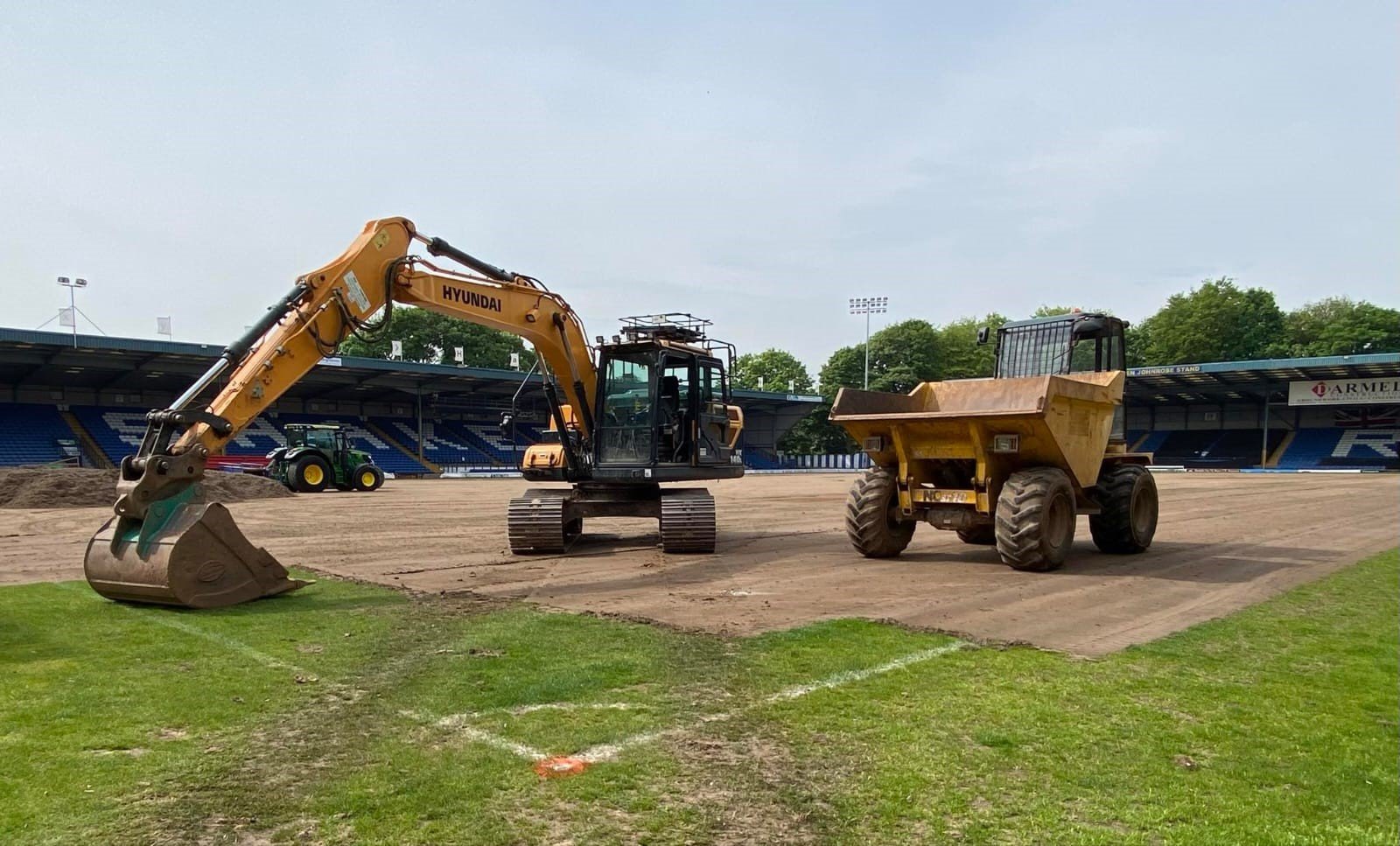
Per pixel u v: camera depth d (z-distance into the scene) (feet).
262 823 10.54
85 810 10.84
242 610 23.44
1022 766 12.43
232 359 25.04
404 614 22.97
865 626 21.45
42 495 66.03
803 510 66.03
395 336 227.81
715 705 15.14
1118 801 11.27
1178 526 49.57
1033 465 32.14
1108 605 24.66
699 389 38.22
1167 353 268.41
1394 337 250.57
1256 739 13.55
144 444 23.65
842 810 10.96
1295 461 181.16
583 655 18.53
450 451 168.35
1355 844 10.05
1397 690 16.24
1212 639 20.33
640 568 32.14
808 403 217.97
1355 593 26.63
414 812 10.87
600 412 37.14
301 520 54.75
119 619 21.93
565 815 10.78
